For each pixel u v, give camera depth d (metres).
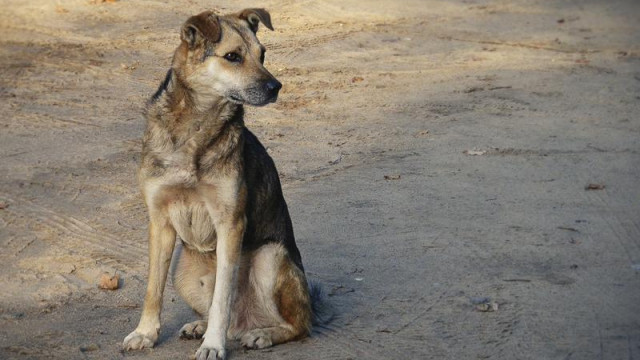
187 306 7.95
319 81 16.56
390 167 12.11
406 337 7.31
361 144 13.19
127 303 7.96
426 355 6.99
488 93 16.36
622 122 14.73
